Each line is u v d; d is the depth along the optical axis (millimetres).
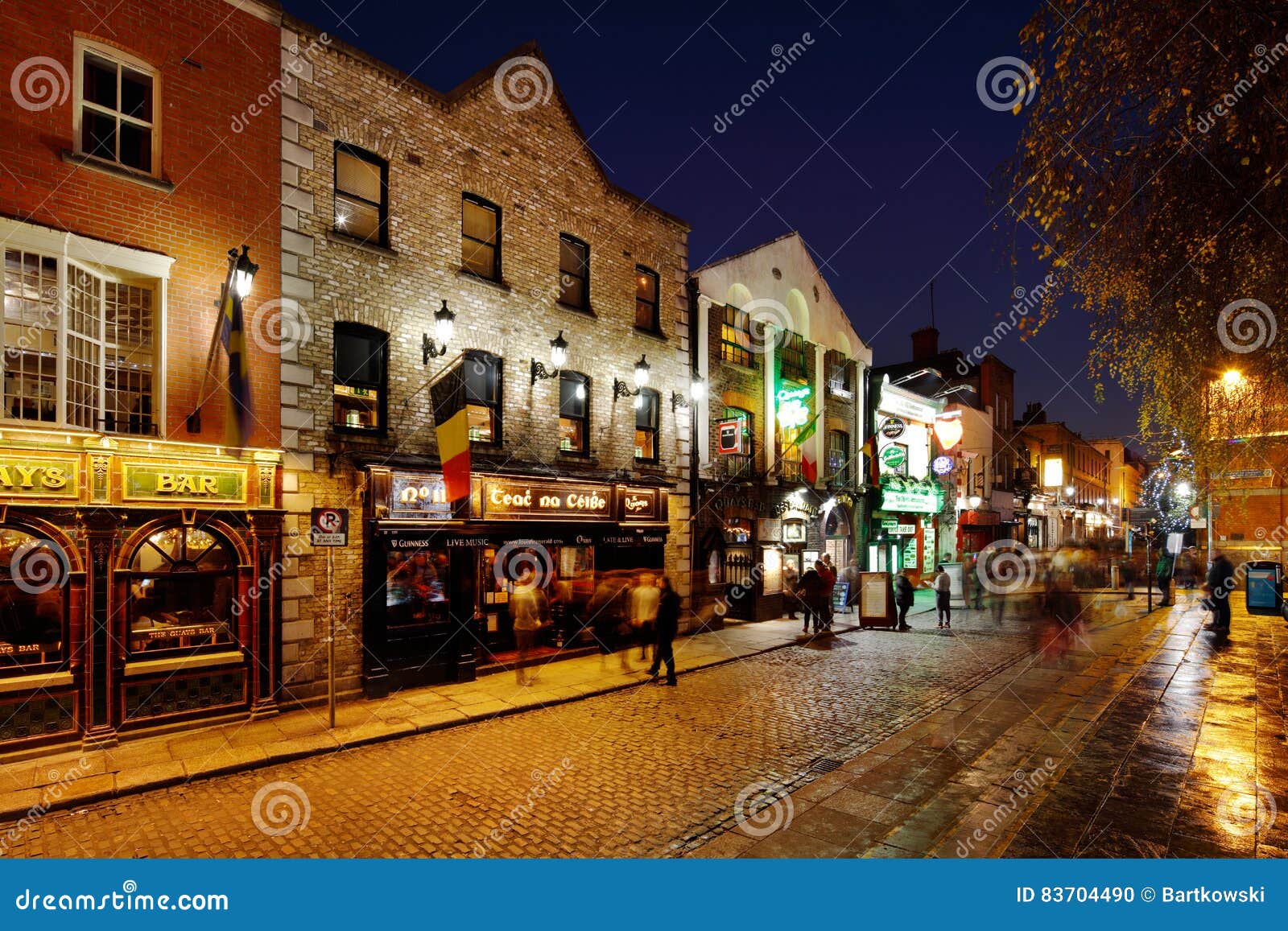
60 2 7840
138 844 5660
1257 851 4770
